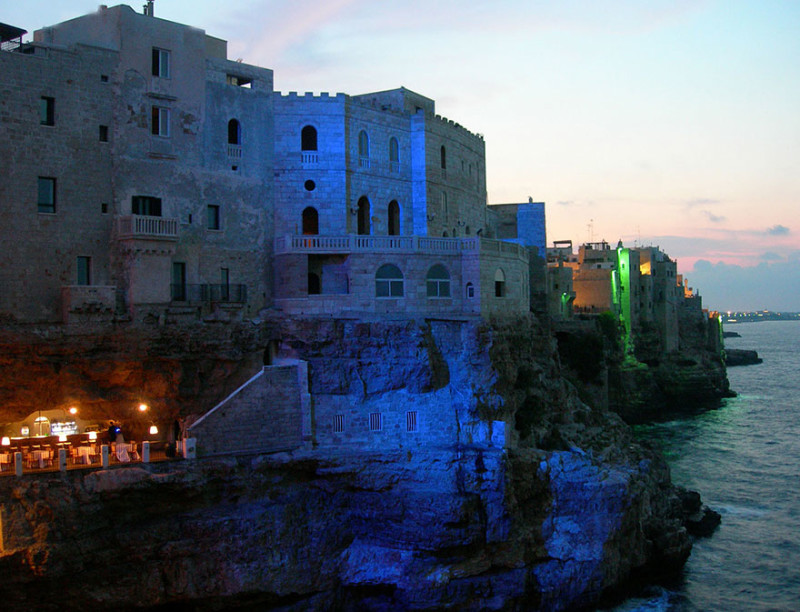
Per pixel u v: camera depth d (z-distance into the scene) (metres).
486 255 57.59
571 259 140.88
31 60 45.88
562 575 50.44
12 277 45.19
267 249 56.53
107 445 44.75
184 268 52.28
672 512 62.78
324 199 58.50
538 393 61.88
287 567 47.38
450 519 47.94
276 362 52.44
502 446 52.38
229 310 52.38
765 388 167.50
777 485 79.31
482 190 76.75
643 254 136.62
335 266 55.62
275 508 47.66
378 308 54.69
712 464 88.19
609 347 111.81
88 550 42.12
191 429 47.00
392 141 63.81
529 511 51.72
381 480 49.66
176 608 45.03
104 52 48.72
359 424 51.69
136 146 50.22
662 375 131.50
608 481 52.34
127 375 48.41
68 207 47.28
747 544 62.78
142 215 49.66
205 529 45.25
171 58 51.81
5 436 48.03
